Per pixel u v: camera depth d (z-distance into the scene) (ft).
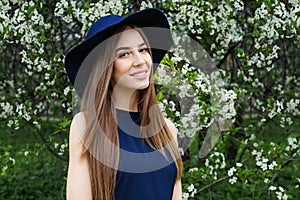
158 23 6.41
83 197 5.88
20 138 19.12
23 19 10.46
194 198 13.87
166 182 6.27
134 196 5.97
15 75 15.15
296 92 14.51
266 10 10.75
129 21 6.05
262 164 10.98
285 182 14.80
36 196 15.05
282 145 11.48
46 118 14.26
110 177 5.89
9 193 15.19
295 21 10.67
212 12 11.46
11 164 12.41
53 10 12.27
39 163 17.39
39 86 13.17
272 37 11.50
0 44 12.53
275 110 12.34
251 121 13.91
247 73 13.23
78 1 11.51
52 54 12.88
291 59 15.14
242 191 13.97
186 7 10.74
